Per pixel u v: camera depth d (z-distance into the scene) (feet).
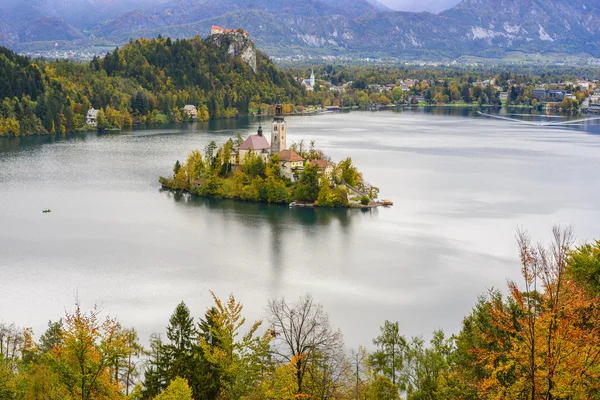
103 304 439.22
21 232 632.38
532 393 173.68
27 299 446.60
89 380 218.18
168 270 515.91
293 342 339.98
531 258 218.18
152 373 291.38
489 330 224.74
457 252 577.84
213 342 295.69
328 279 500.74
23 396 228.22
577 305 186.19
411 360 300.20
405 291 475.31
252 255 563.89
